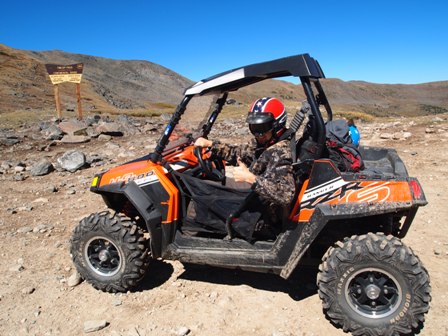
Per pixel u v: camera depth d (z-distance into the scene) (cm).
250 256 375
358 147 477
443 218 574
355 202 338
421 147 1040
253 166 360
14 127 1792
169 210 396
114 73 19175
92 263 427
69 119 1989
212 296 408
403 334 339
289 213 356
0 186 830
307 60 332
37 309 398
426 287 319
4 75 8581
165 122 2002
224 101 448
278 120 351
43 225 596
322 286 342
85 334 361
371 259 325
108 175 418
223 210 382
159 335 355
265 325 365
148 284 438
